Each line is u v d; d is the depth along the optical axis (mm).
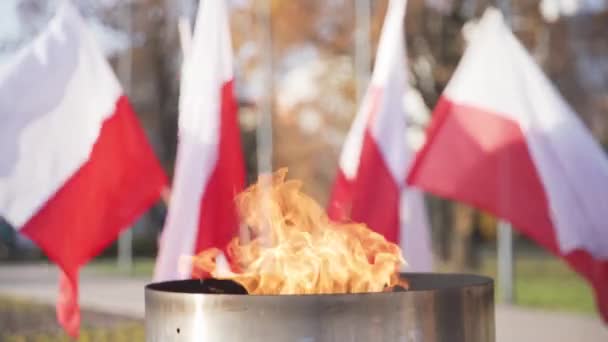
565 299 25078
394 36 8438
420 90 29344
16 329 16250
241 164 7676
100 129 7547
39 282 30766
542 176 8180
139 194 7648
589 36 30797
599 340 15406
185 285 5652
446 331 4656
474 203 8344
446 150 8398
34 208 7305
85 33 7684
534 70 8422
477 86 8438
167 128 41312
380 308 4484
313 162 34719
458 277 5773
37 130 7414
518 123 8312
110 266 45344
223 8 7625
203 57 7566
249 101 35188
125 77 36938
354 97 32469
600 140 32219
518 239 55438
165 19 35688
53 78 7523
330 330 4434
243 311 4504
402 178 8328
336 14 32219
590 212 8141
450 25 29281
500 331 16812
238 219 7492
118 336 15266
